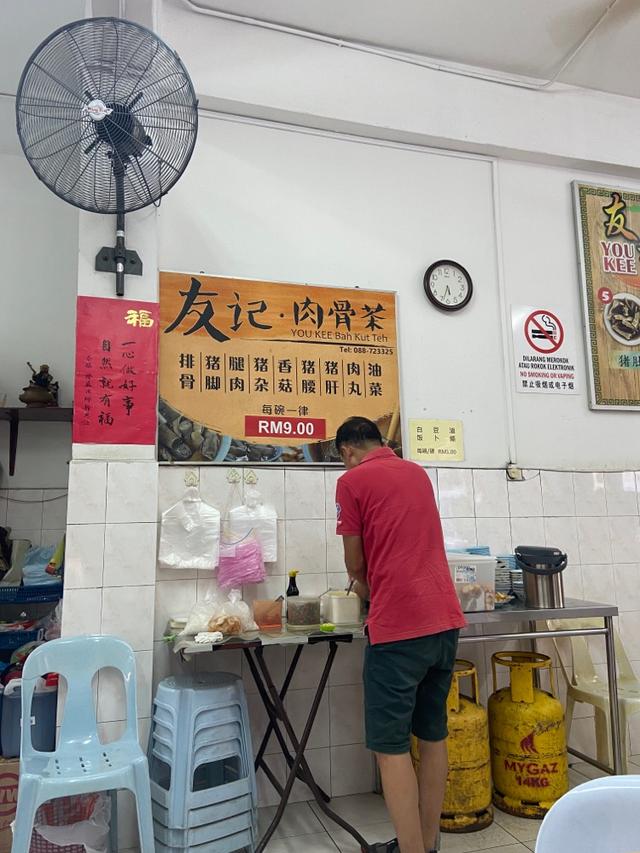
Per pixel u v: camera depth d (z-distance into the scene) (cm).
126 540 230
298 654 237
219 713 204
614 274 331
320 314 280
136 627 226
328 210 291
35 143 206
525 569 248
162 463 246
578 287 326
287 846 212
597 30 294
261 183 283
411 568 189
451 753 225
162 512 243
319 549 262
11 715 224
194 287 262
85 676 205
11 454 310
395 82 303
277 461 263
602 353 321
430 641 186
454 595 195
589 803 80
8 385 321
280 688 251
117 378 239
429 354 296
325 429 272
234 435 259
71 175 214
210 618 220
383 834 219
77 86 207
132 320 244
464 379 299
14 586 281
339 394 276
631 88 339
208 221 273
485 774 229
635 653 299
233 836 197
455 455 290
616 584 302
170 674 236
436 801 194
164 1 273
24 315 329
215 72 276
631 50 307
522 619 232
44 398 299
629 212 340
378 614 189
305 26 289
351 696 260
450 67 314
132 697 204
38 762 187
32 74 203
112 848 205
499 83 321
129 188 222
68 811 206
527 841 214
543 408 309
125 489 233
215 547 243
